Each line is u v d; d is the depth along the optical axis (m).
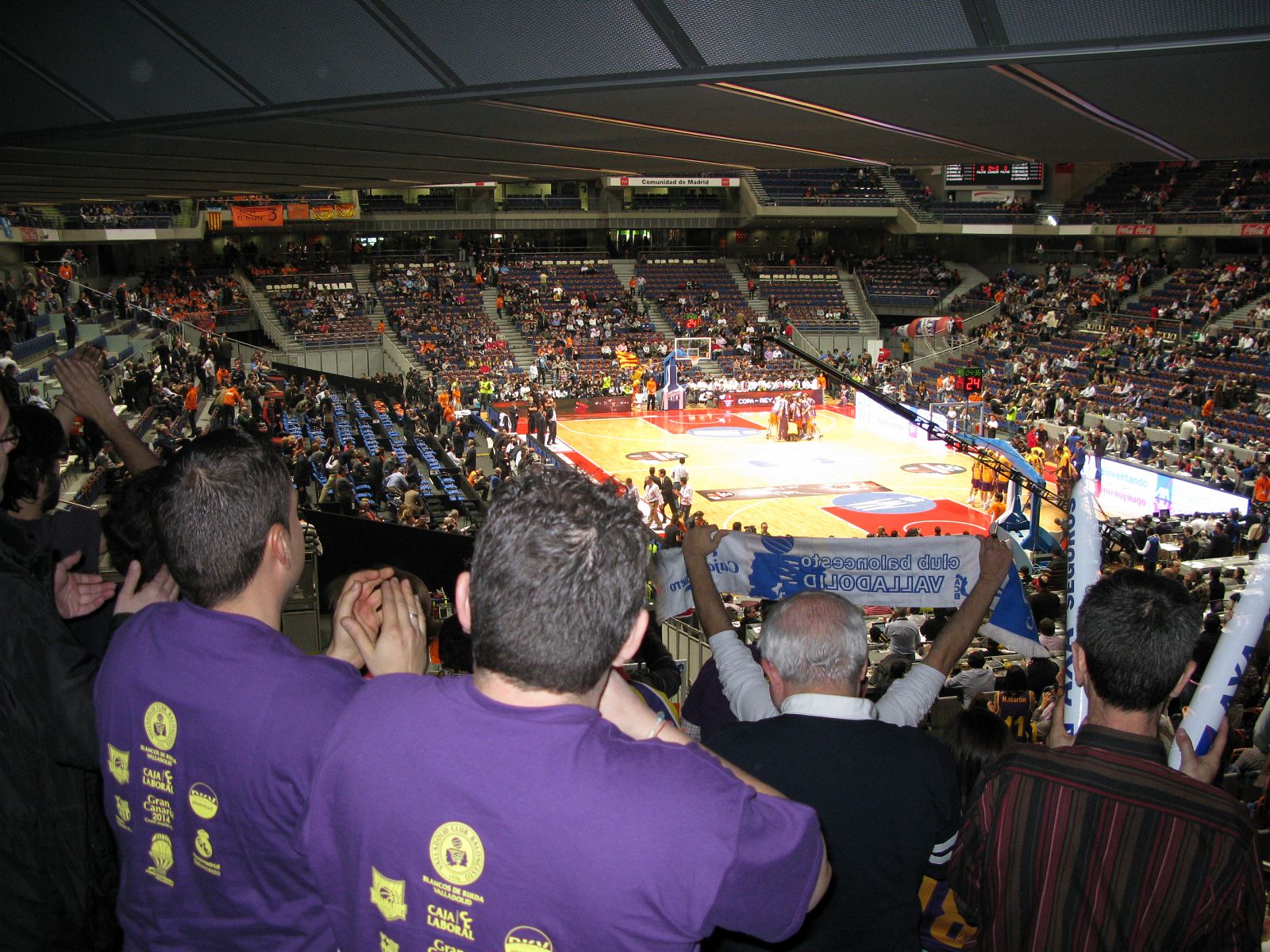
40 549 2.07
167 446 17.56
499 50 4.34
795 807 1.42
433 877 1.41
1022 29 3.38
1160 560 17.12
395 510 15.66
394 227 45.97
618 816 1.34
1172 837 1.86
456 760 1.41
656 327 47.84
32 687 1.87
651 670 4.68
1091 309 42.53
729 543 6.11
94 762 1.91
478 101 4.95
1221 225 40.50
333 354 40.66
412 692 1.51
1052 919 1.92
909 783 2.10
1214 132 5.04
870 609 12.41
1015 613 5.60
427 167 8.35
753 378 41.88
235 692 1.72
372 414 30.08
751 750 2.15
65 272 30.53
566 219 48.97
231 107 5.44
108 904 2.18
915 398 36.78
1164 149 5.88
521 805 1.36
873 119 5.13
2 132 6.05
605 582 1.42
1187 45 3.25
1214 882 1.85
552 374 41.38
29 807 1.92
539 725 1.41
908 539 6.00
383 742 1.47
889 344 48.66
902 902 2.14
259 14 4.49
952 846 2.30
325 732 1.67
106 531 2.49
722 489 27.47
